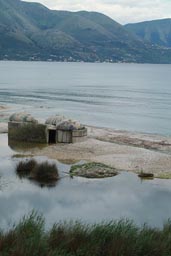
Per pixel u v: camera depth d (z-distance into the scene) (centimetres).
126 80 16188
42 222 1577
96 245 1379
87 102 8294
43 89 11106
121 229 1509
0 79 15050
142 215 2067
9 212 2048
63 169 3020
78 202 2261
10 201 2244
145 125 5606
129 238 1436
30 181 2681
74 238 1414
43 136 4069
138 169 3055
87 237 1443
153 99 9119
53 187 2556
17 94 9519
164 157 3425
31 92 10131
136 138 4322
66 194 2411
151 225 1914
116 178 2816
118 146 3862
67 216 2014
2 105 7038
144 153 3569
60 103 7975
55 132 4088
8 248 1332
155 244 1400
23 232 1448
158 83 14625
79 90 11081
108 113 6725
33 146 3909
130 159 3356
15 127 4178
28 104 7562
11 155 3503
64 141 4059
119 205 2227
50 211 2088
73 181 2716
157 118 6291
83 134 4106
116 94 10162
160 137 4456
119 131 4822
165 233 1523
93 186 2605
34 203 2220
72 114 6475
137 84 13900
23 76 17400
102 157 3438
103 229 1488
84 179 2773
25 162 3039
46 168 2788
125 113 6775
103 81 15288
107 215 2056
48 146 3906
